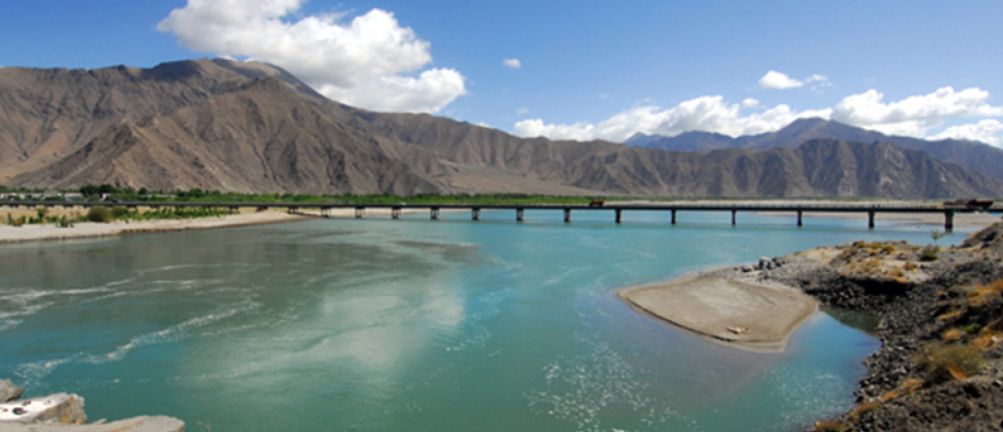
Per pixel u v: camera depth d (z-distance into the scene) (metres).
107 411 17.22
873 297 28.81
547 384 19.06
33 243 64.06
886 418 13.27
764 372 19.78
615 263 45.47
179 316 27.78
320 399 18.11
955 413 12.32
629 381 19.22
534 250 55.38
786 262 40.09
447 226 93.94
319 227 92.62
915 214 120.94
